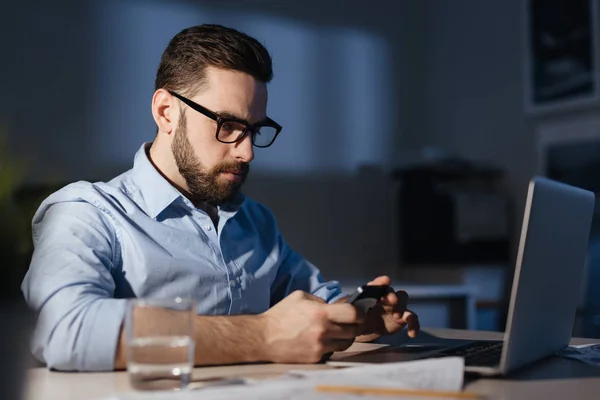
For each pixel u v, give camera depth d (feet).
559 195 3.34
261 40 11.10
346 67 11.94
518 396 2.71
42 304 3.50
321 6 11.73
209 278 4.67
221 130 4.60
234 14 10.88
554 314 3.56
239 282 4.90
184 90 4.70
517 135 10.93
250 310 4.98
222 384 2.85
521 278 3.01
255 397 2.55
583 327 8.80
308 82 11.49
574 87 10.07
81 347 3.31
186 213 4.80
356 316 3.51
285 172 11.16
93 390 2.90
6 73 9.07
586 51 9.89
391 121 12.41
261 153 10.94
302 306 3.55
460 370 3.02
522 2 10.84
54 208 4.24
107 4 9.77
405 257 11.17
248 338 3.47
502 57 11.18
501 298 10.17
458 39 11.89
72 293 3.52
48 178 9.20
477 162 11.50
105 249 4.24
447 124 12.06
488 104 11.38
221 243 4.93
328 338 3.50
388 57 12.45
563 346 3.89
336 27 11.87
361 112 12.05
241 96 4.61
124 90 9.86
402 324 4.14
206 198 4.80
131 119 9.89
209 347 3.37
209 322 3.47
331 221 11.57
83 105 9.54
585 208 3.80
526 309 3.12
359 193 11.88
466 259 10.39
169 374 2.70
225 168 4.66
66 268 3.70
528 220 2.99
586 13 9.90
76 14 9.54
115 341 3.33
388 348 3.98
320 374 3.01
